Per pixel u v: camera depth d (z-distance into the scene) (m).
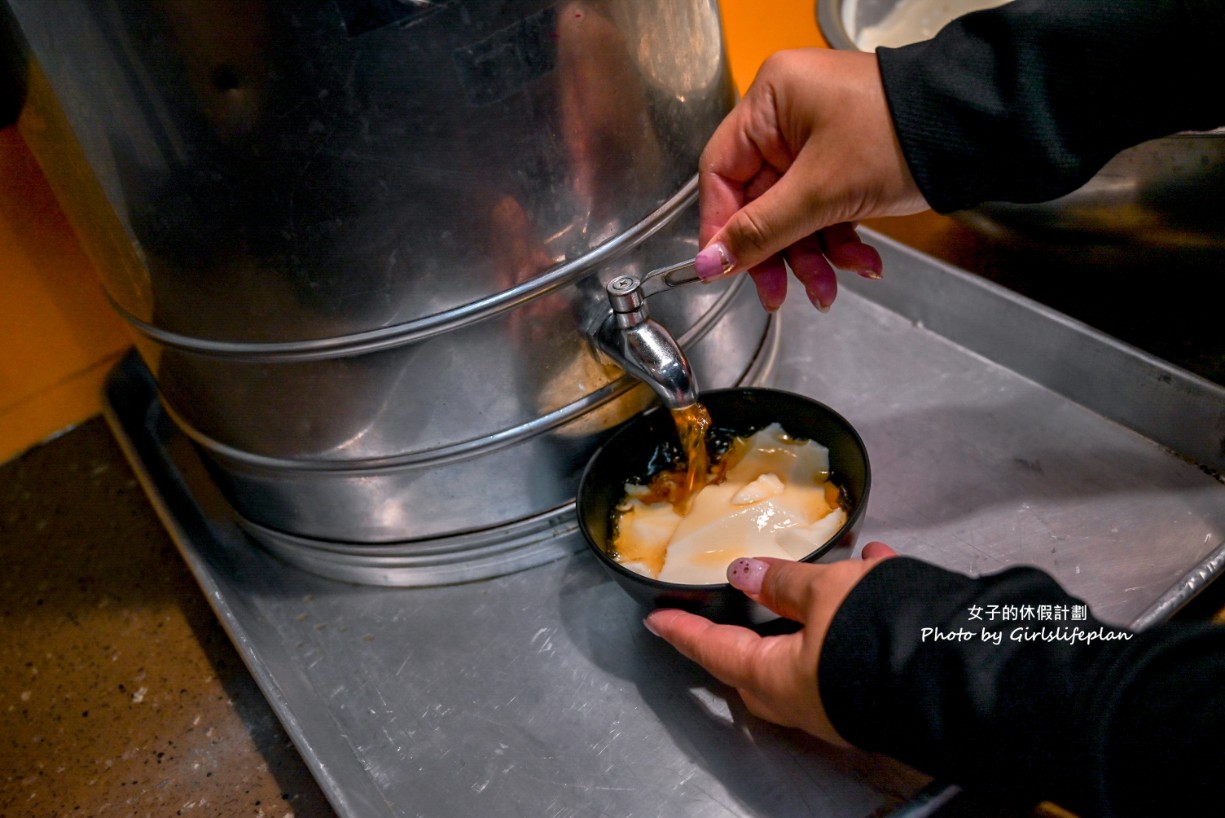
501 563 0.67
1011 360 0.74
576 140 0.52
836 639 0.46
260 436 0.62
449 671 0.62
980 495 0.65
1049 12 0.49
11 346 0.83
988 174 0.52
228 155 0.47
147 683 0.68
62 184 0.57
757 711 0.53
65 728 0.66
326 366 0.55
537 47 0.48
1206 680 0.40
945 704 0.43
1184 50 0.48
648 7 0.52
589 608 0.64
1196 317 0.72
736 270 0.57
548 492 0.64
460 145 0.48
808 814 0.51
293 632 0.67
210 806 0.60
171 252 0.52
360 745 0.59
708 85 0.60
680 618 0.54
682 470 0.65
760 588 0.51
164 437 0.84
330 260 0.50
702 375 0.67
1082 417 0.69
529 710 0.59
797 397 0.62
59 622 0.74
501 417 0.59
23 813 0.61
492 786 0.55
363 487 0.62
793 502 0.60
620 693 0.59
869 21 1.00
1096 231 0.71
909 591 0.46
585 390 0.61
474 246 0.52
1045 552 0.61
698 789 0.53
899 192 0.54
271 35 0.43
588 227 0.55
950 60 0.50
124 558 0.78
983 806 0.50
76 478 0.86
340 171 0.48
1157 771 0.40
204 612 0.73
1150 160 0.63
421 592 0.68
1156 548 0.60
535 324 0.56
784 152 0.58
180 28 0.43
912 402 0.74
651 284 0.57
